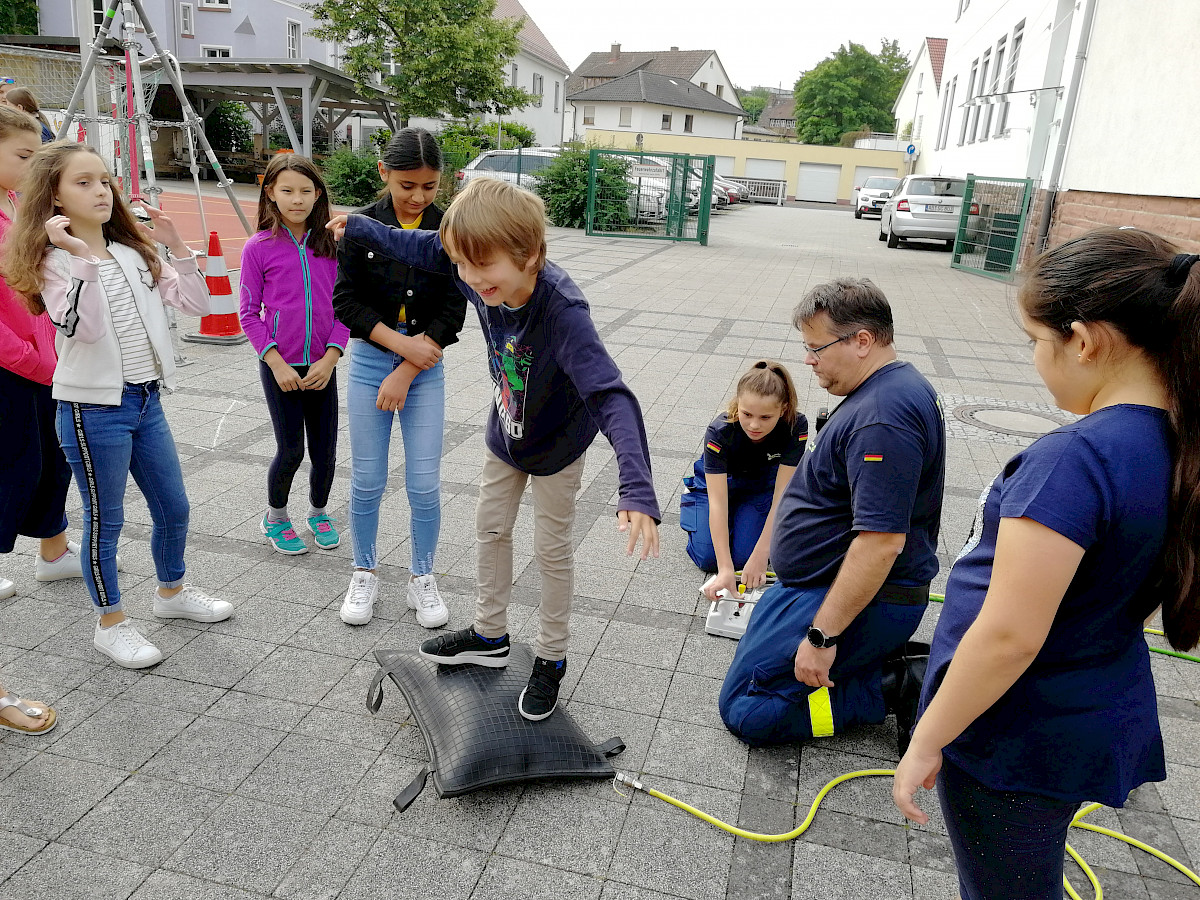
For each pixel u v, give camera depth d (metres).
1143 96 10.30
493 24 23.09
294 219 3.33
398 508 4.38
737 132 60.59
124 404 2.79
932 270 15.41
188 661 3.00
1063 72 13.16
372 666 3.03
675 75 62.38
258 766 2.51
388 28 22.48
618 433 2.07
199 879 2.11
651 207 18.94
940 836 2.38
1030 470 1.32
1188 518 1.23
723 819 2.40
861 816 2.44
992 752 1.46
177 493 3.05
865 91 71.69
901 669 2.70
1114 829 2.45
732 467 3.54
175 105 27.09
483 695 2.58
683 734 2.75
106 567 2.88
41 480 3.24
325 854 2.20
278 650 3.10
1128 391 1.31
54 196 2.60
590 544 4.09
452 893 2.10
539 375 2.21
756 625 2.73
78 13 7.06
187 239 14.30
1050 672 1.40
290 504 4.32
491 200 1.99
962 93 23.11
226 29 33.00
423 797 2.41
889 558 2.29
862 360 2.41
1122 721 1.39
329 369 3.52
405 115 23.09
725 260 15.09
